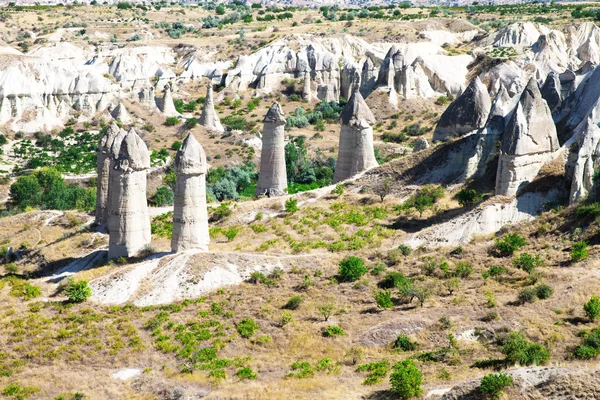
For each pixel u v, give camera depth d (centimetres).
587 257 4934
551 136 6294
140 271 5588
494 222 5972
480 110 7594
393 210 6869
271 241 6353
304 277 5447
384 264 5553
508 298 4562
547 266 4991
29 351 4634
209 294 5297
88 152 11656
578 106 6850
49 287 5775
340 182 7862
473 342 4147
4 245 7331
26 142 11981
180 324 4850
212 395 3841
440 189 6825
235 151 11869
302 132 13212
